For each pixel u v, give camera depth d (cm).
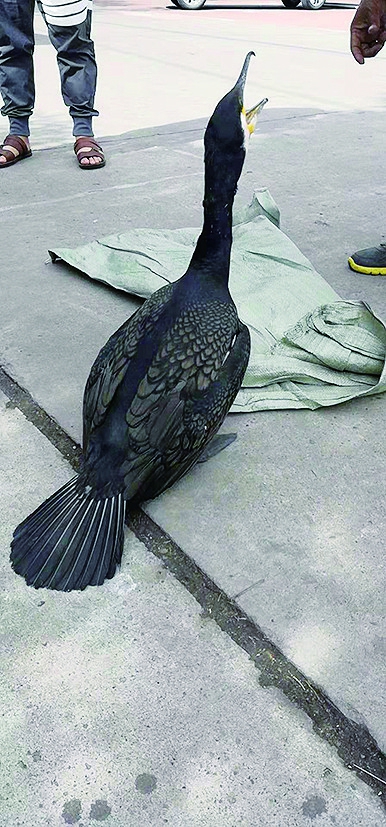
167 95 496
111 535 151
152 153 367
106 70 583
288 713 132
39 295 239
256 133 400
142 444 155
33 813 121
